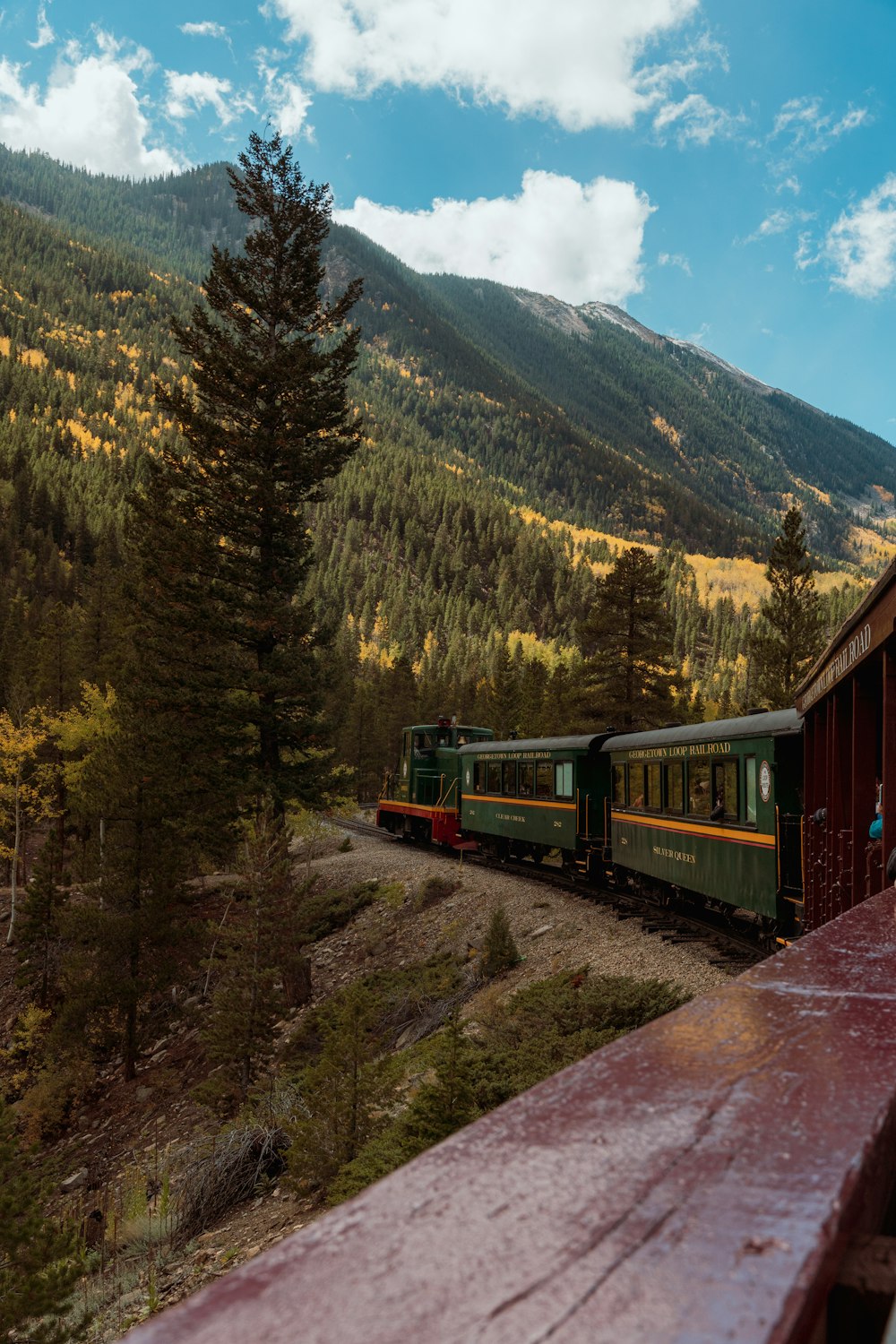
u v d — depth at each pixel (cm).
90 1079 2447
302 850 3894
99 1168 1906
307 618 2459
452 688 9538
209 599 2469
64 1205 1705
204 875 3841
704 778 1384
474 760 2727
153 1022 2734
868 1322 54
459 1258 42
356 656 16375
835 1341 56
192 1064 2388
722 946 1362
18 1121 2277
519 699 7150
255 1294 39
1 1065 2953
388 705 8125
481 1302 37
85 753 4525
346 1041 1155
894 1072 78
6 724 4438
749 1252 43
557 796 2117
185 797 2516
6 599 12631
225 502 2522
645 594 4006
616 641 4038
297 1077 1586
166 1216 1279
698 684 15738
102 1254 1314
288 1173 1287
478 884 2400
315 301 2645
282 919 1953
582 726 4144
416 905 2434
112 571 5891
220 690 2453
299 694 2469
